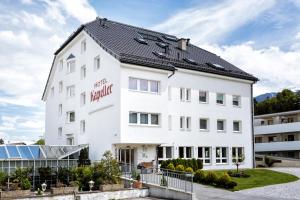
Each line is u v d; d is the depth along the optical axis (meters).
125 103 28.45
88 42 34.62
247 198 20.66
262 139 60.56
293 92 72.94
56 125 40.75
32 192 21.25
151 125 29.61
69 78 38.34
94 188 22.42
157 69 30.31
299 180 29.00
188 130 33.91
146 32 40.16
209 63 37.25
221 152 36.31
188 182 21.50
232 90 37.81
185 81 34.16
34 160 25.95
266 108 73.88
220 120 36.78
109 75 30.22
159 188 22.67
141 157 29.80
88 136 33.22
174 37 43.00
